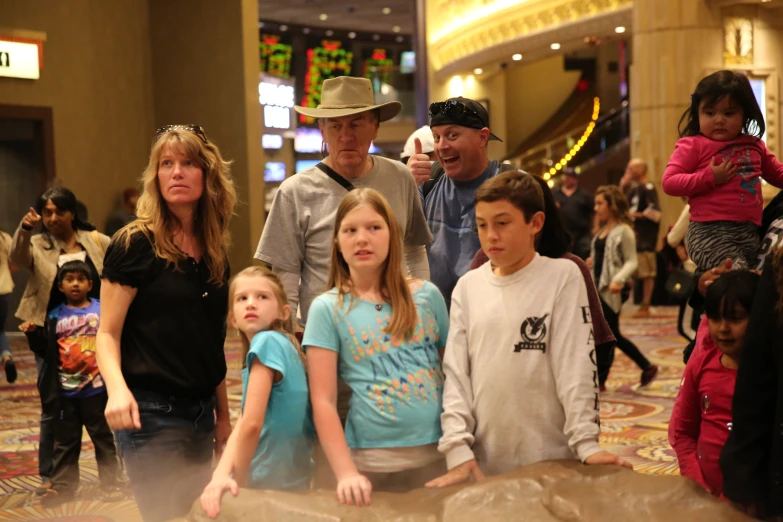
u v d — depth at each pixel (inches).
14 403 287.7
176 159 119.5
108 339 117.9
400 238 113.0
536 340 106.1
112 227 444.8
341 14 1245.1
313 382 110.0
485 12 782.5
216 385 125.5
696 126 133.0
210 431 126.4
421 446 110.1
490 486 96.1
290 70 1360.7
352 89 135.3
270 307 114.2
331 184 136.9
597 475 97.3
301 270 139.0
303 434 113.8
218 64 481.7
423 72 928.9
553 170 895.7
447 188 158.4
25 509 181.6
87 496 190.1
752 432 97.3
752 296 104.5
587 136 893.8
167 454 119.2
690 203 131.3
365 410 109.5
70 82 441.1
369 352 110.1
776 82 550.0
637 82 557.9
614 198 286.0
